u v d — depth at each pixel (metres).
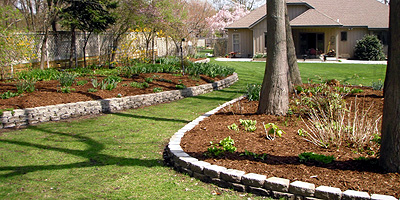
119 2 13.98
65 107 6.99
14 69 10.62
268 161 3.97
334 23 22.72
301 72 15.70
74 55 13.65
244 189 3.58
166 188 3.69
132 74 10.92
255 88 8.19
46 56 12.27
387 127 3.50
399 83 3.36
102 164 4.44
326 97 6.59
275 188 3.41
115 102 7.79
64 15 11.84
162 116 7.23
